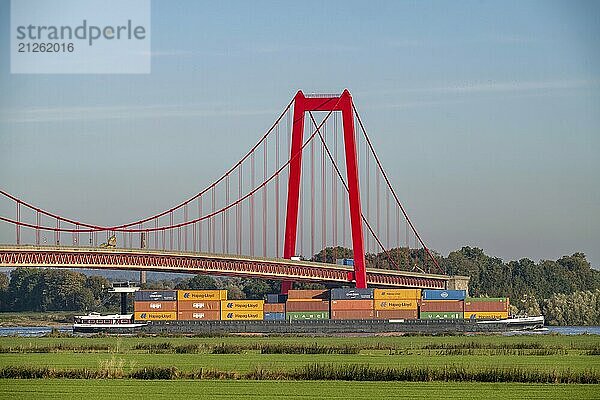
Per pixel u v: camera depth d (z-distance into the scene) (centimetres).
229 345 18350
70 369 12962
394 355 16075
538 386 11500
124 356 16112
